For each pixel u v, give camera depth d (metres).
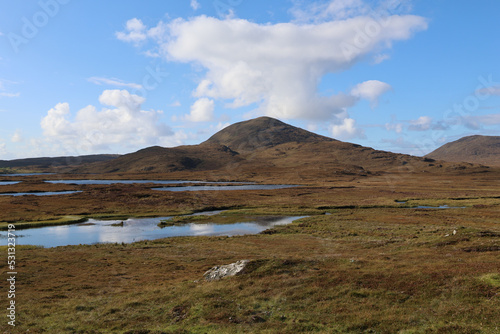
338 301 23.45
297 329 19.36
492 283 22.72
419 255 36.44
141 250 51.19
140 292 28.83
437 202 116.69
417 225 70.06
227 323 20.64
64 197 126.50
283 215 95.50
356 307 22.14
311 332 18.95
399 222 75.50
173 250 50.91
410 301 22.39
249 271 31.66
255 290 26.50
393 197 134.50
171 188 189.88
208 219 89.06
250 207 109.94
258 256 43.78
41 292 29.70
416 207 109.50
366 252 42.75
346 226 71.31
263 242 56.00
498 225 67.56
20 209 97.88
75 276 35.69
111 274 36.53
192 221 86.12
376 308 21.81
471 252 35.75
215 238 61.66
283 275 29.95
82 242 61.94
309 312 21.97
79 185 187.25
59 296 28.53
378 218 82.44
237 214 97.12
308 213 97.19
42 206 105.25
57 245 59.44
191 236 66.00
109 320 22.31
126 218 91.19
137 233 71.00
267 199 128.50
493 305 19.86
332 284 26.75
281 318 21.34
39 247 55.50
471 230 45.56
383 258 36.38
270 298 24.92
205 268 38.62
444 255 35.12
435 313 20.06
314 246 50.47
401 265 31.20
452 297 22.02
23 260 43.34
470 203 113.44
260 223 82.75
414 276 26.67
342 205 109.81
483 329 17.28
